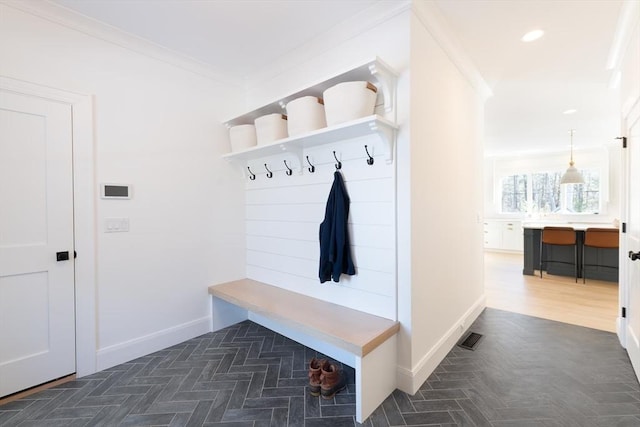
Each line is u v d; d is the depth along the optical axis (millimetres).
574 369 2186
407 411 1755
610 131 5348
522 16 2113
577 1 1949
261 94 2967
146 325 2441
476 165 3158
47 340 2004
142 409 1788
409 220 1908
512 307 3529
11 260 1875
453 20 2146
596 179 6816
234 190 3051
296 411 1764
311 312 2174
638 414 1718
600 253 4688
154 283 2490
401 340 1957
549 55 2637
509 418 1691
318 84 2096
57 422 1689
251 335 2791
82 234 2129
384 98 1947
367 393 1707
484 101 3455
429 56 2145
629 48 2291
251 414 1740
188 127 2701
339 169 2295
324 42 2361
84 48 2137
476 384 2008
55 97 2016
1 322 1853
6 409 1790
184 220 2674
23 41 1897
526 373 2135
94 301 2178
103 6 1974
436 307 2271
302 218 2607
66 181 2066
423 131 2066
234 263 3051
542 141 6172
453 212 2570
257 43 2436
